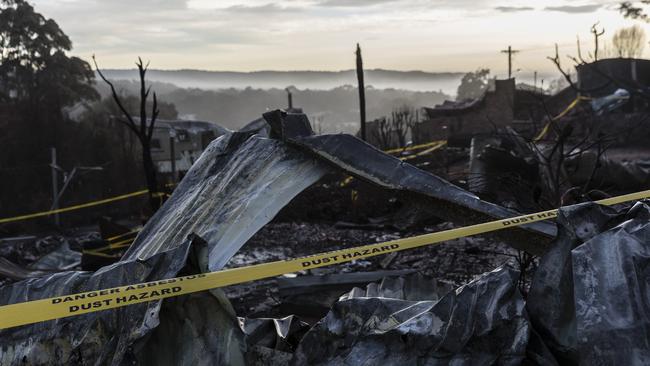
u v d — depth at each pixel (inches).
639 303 73.7
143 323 82.1
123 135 1483.8
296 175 107.4
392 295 118.0
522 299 82.8
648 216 85.7
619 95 1267.2
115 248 371.6
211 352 84.4
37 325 91.1
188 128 1614.2
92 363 86.1
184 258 86.8
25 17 1795.0
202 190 114.1
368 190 110.3
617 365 70.3
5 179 1280.8
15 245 596.1
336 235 517.0
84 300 80.3
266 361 94.9
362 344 87.1
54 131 1556.3
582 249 80.0
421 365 81.0
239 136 124.3
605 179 504.4
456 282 312.3
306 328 117.8
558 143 305.7
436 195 103.2
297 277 269.3
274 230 540.7
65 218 1051.9
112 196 1280.8
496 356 78.7
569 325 80.0
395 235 512.4
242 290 311.7
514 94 1660.9
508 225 97.8
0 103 1638.8
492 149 458.0
